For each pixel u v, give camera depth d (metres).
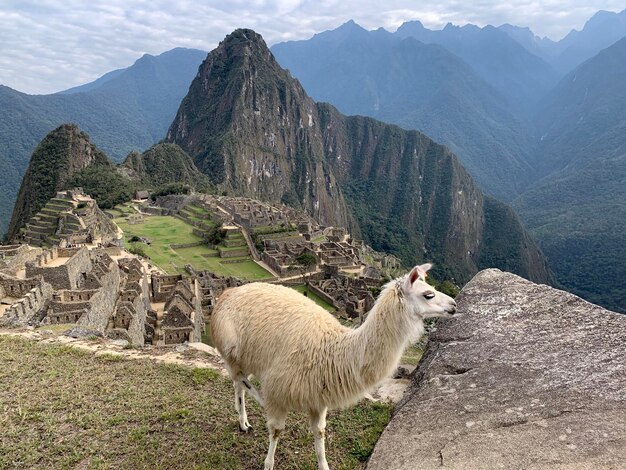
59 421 7.12
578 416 4.79
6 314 15.47
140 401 7.75
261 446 6.64
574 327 6.37
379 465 5.02
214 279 43.16
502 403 5.29
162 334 22.72
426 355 7.21
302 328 5.77
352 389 5.45
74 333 12.07
